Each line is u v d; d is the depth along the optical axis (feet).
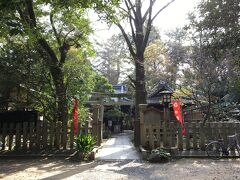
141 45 50.21
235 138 29.58
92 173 23.15
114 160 28.89
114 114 80.59
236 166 25.11
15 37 34.32
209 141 30.68
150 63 74.23
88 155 29.04
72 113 36.24
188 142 30.81
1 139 34.37
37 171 23.99
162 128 31.65
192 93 48.29
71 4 18.10
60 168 25.25
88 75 39.22
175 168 24.68
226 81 44.09
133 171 23.77
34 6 33.30
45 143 32.01
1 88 35.29
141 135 34.76
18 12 22.06
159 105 57.21
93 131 37.17
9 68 33.71
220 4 34.68
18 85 35.42
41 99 36.01
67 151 31.30
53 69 34.91
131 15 49.93
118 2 21.08
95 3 20.02
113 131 81.92
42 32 30.22
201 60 43.11
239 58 36.73
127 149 36.29
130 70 72.38
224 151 29.19
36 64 34.83
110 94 72.28
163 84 59.67
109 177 21.68
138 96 48.75
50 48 34.88
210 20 35.55
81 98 39.52
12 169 24.79
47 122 32.68
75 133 32.14
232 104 50.34
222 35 35.40
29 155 30.45
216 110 47.39
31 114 35.06
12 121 34.83
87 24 36.29
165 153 28.12
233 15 34.06
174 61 63.62
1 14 15.34
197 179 20.65
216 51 36.94
